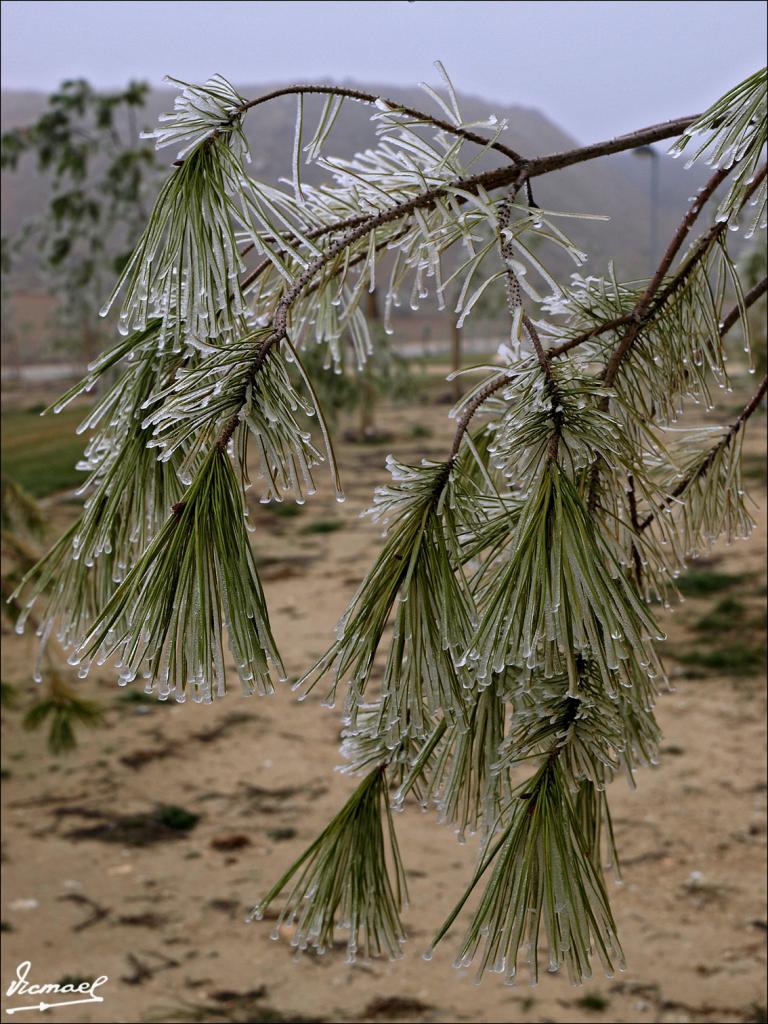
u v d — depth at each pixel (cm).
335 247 68
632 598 64
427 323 3188
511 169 73
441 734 73
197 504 62
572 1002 201
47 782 317
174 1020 197
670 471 89
